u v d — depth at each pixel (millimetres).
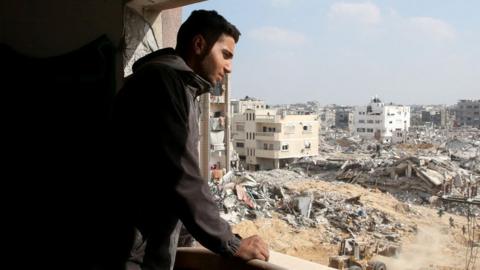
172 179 1294
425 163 38812
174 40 3082
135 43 2709
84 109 2586
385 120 100562
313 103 184000
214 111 26281
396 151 63156
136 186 1337
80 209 1455
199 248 1611
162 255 1411
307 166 49031
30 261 2113
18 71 2666
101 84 2598
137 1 2646
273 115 58344
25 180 2443
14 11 2756
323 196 31625
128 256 1363
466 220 27422
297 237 24031
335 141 84688
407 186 35938
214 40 1485
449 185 33906
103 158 1412
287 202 29219
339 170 45031
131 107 1344
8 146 2500
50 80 2615
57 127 2580
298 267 1935
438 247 22422
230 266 1481
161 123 1297
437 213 29641
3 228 2285
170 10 3020
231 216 25156
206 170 5242
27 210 2355
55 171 2471
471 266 19484
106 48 2623
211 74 1509
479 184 34531
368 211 28734
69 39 2723
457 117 121125
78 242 1403
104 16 2664
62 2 2717
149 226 1374
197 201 1307
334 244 23016
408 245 22922
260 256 1426
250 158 58219
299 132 56906
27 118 2561
